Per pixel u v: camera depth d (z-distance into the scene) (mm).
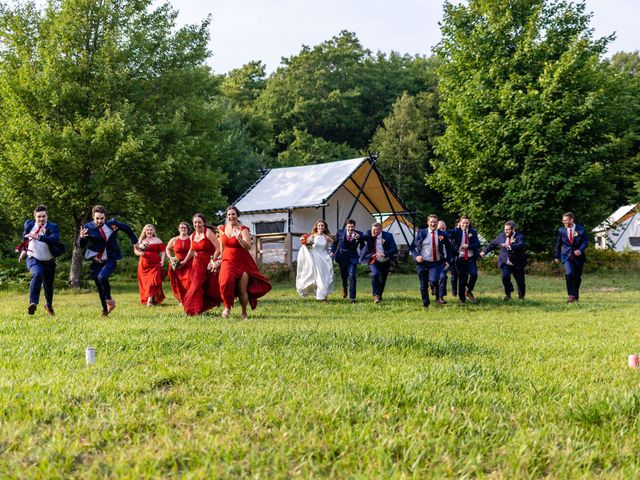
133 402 3812
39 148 19406
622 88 29609
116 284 23297
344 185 29844
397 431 3387
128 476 2672
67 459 2871
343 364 5129
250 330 7352
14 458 2883
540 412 3736
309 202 26938
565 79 27422
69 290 19250
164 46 22875
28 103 20359
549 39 29078
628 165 48156
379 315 10703
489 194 29875
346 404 3736
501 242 14219
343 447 3100
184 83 23250
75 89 20156
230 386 4223
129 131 20203
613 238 41656
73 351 5586
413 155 59188
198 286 10344
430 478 2744
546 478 2797
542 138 26781
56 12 21406
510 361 5523
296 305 12758
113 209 23438
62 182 20125
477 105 29281
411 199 59438
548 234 28312
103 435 3203
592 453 3047
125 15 22016
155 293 13195
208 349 5820
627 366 5398
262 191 30172
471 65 30641
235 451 2986
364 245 13555
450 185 31000
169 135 21750
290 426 3404
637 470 2834
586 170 26781
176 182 22156
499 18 29969
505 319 10062
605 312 11258
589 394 4137
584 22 29391
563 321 9719
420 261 12312
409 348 6148
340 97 67938
